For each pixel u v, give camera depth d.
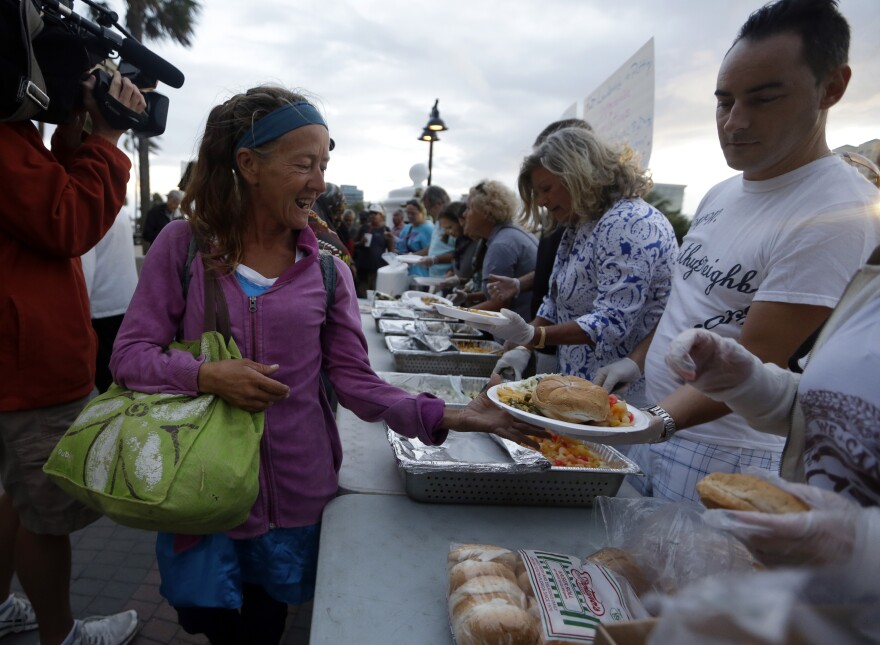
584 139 1.89
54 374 1.47
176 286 1.20
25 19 1.18
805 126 1.06
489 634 0.79
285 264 1.27
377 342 3.03
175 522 1.00
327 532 1.18
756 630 0.42
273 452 1.19
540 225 2.63
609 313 1.79
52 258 1.44
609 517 1.04
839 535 0.46
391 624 0.91
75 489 1.05
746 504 0.53
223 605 1.15
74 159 1.45
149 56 1.51
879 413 0.57
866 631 0.44
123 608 2.07
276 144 1.11
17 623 1.87
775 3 1.02
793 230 1.09
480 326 1.87
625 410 1.22
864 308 0.67
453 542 1.16
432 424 1.21
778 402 0.84
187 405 1.05
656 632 0.47
